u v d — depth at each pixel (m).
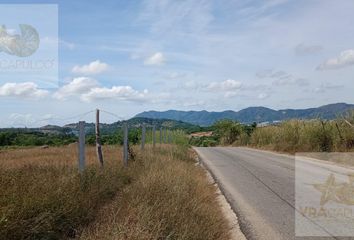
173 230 6.52
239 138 49.44
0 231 5.48
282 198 10.80
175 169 13.63
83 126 9.80
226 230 7.92
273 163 20.31
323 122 25.34
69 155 18.12
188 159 22.47
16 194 6.45
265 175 15.57
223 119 55.53
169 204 7.96
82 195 7.95
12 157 16.89
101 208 8.14
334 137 23.34
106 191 9.25
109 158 15.79
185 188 10.03
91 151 21.44
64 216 6.77
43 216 6.18
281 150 29.61
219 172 17.00
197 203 8.78
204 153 29.66
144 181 10.23
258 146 37.75
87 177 9.34
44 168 10.49
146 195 8.70
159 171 12.13
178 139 33.78
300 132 28.08
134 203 8.04
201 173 16.38
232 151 31.95
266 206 9.95
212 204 10.07
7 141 20.05
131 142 31.17
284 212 9.26
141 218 6.81
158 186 9.55
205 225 7.36
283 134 30.53
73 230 6.71
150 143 29.36
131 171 12.43
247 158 23.89
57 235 6.38
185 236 6.42
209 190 11.99
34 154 18.86
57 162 13.16
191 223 7.05
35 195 6.68
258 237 7.52
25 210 6.16
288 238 7.35
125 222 6.54
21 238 5.76
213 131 61.88
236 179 14.80
